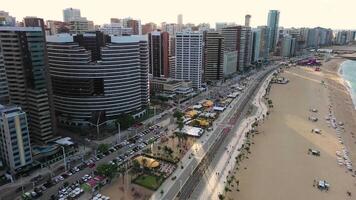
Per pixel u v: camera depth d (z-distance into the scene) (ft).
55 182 549.13
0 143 571.28
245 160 651.25
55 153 641.40
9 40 620.49
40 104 639.76
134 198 504.02
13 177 552.00
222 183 556.51
